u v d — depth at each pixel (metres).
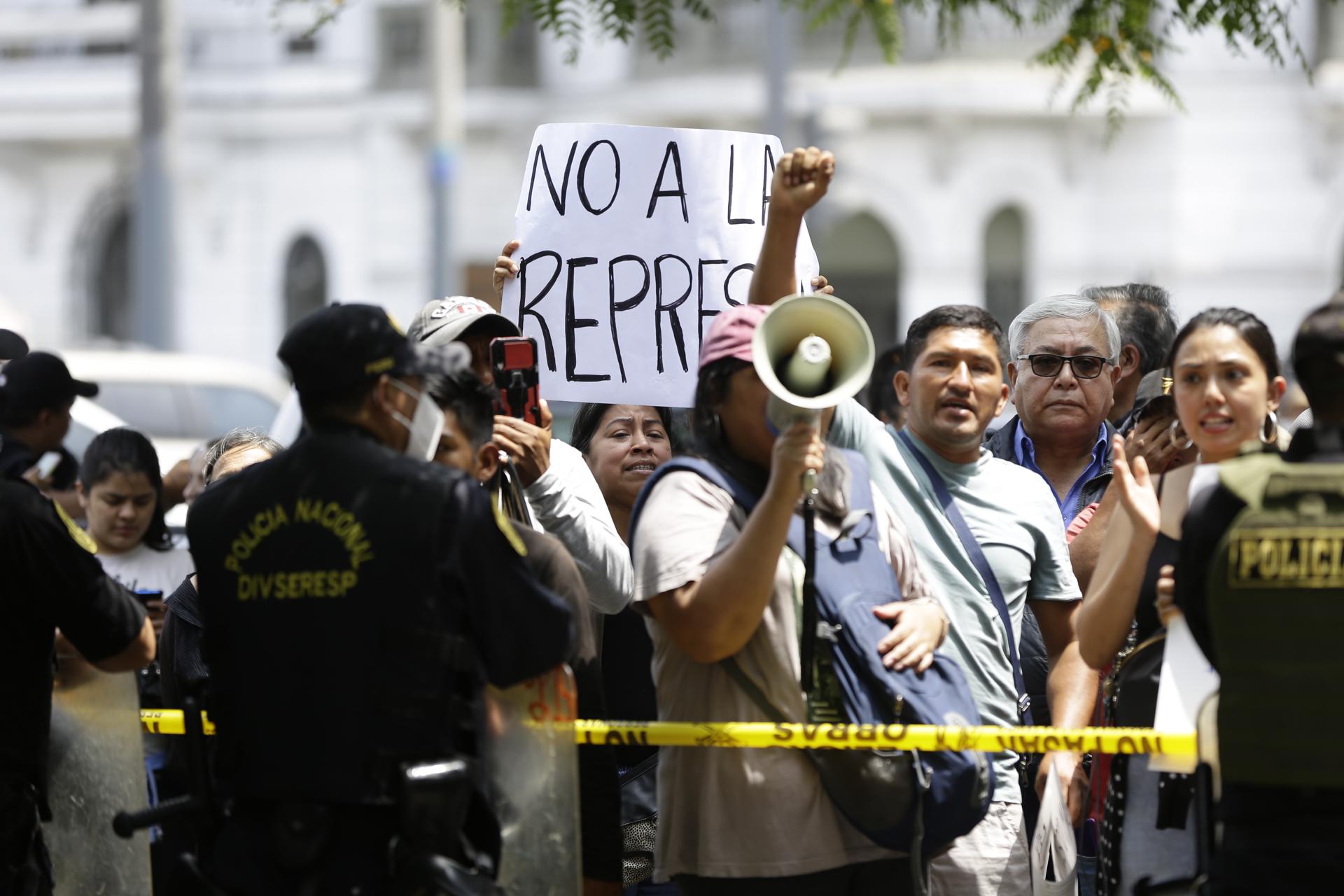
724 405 7.92
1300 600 6.74
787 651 7.74
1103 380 11.27
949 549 8.98
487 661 7.00
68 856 8.62
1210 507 7.00
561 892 7.30
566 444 9.62
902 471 9.13
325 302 59.19
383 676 6.75
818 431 7.25
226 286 59.38
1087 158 52.62
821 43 53.56
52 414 9.17
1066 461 11.57
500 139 57.12
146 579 12.19
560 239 9.89
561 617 7.08
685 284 9.80
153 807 7.23
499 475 8.47
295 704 6.82
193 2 58.56
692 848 7.91
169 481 14.84
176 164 38.69
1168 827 7.75
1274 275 51.41
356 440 7.07
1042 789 8.99
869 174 53.66
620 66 55.12
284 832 6.77
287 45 58.19
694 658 7.71
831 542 7.89
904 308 54.47
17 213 61.78
